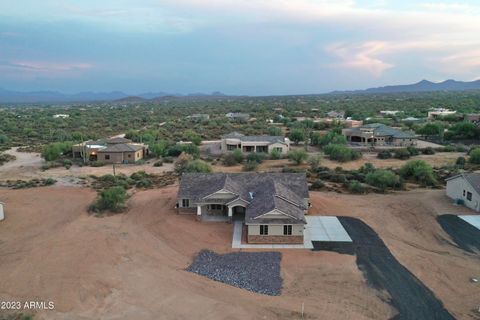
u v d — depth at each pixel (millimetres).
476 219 39094
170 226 37594
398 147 88938
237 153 73812
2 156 79438
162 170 67188
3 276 27688
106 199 43000
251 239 33562
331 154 76312
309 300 24750
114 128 138250
